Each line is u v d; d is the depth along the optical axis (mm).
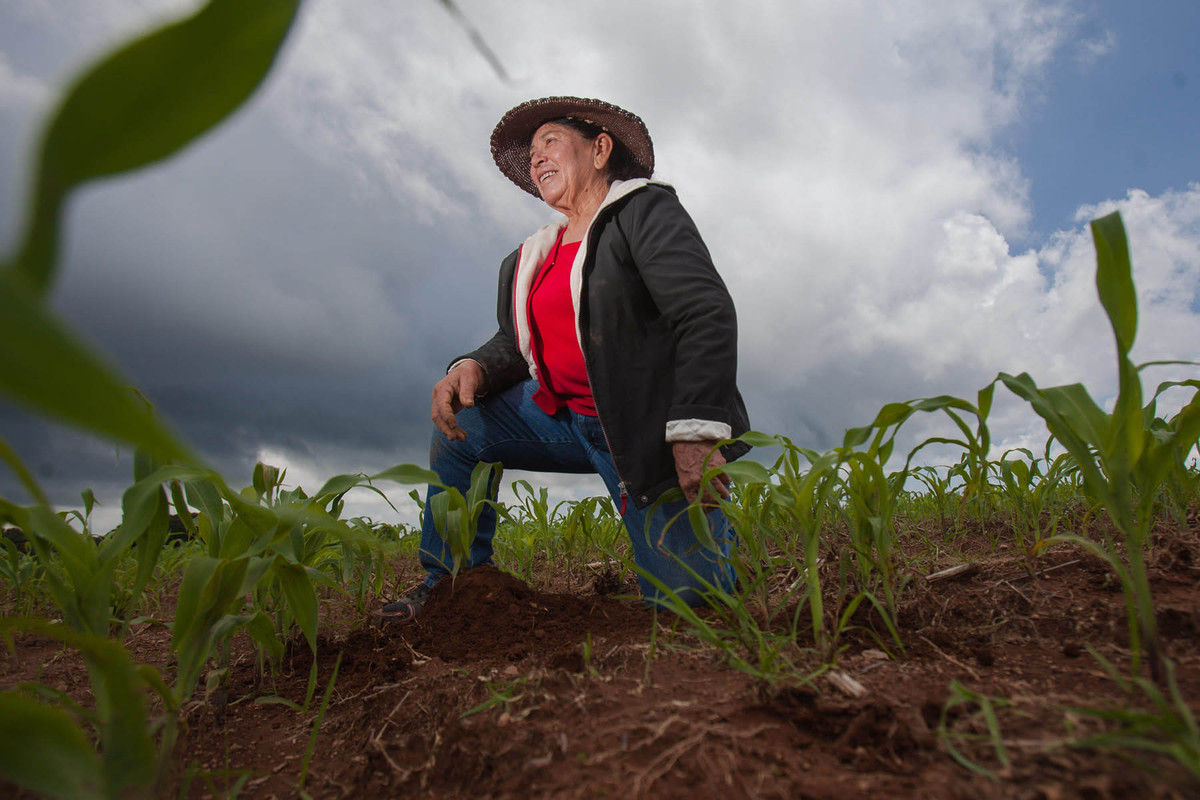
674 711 976
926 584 1644
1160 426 1737
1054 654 1137
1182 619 1161
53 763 541
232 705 1501
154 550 1150
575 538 2730
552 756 901
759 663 1183
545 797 816
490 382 2480
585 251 2164
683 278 1991
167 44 294
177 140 312
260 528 1130
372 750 1112
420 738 1105
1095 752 742
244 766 1192
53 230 286
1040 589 1489
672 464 2102
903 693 998
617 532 2395
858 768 796
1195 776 662
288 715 1424
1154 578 1456
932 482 2514
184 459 226
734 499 1906
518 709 1062
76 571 916
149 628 2287
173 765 1152
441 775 971
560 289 2305
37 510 868
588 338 2143
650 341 2133
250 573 1085
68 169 292
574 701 1058
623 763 855
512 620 1825
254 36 311
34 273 281
